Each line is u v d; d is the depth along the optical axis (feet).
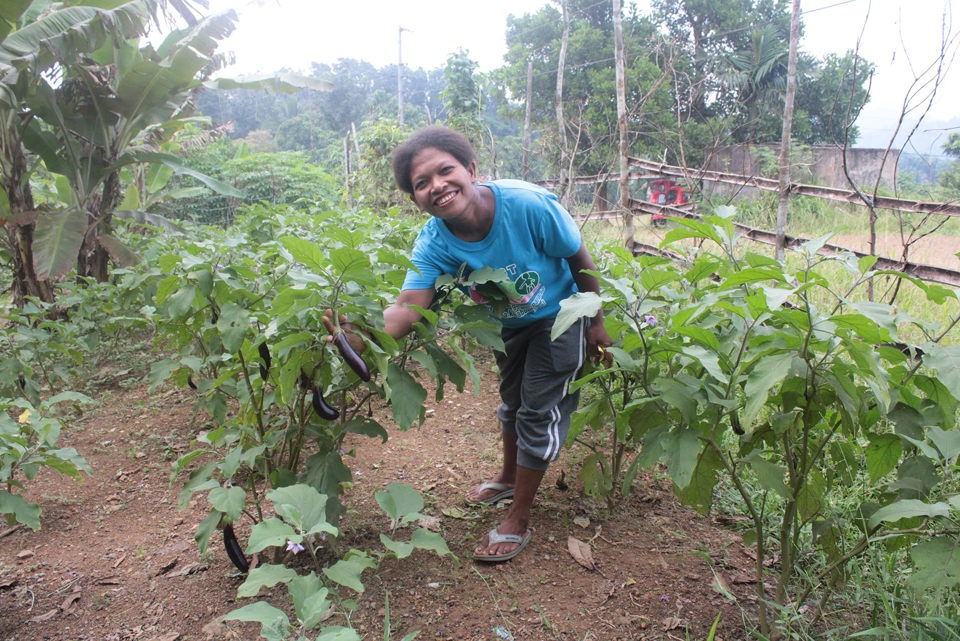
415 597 7.45
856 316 4.98
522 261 7.66
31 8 22.26
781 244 19.19
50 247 21.07
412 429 12.53
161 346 18.97
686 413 5.91
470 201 7.22
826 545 6.56
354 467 10.92
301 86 28.84
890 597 6.52
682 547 8.41
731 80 49.24
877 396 5.31
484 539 8.41
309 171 61.77
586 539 8.66
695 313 5.81
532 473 8.11
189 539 9.01
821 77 53.26
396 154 7.33
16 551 8.95
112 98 24.09
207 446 11.59
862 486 8.75
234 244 8.42
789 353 5.37
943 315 15.53
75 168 24.03
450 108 45.34
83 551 8.88
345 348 6.42
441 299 8.37
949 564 4.84
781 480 5.89
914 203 16.24
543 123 62.80
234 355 8.11
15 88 21.53
